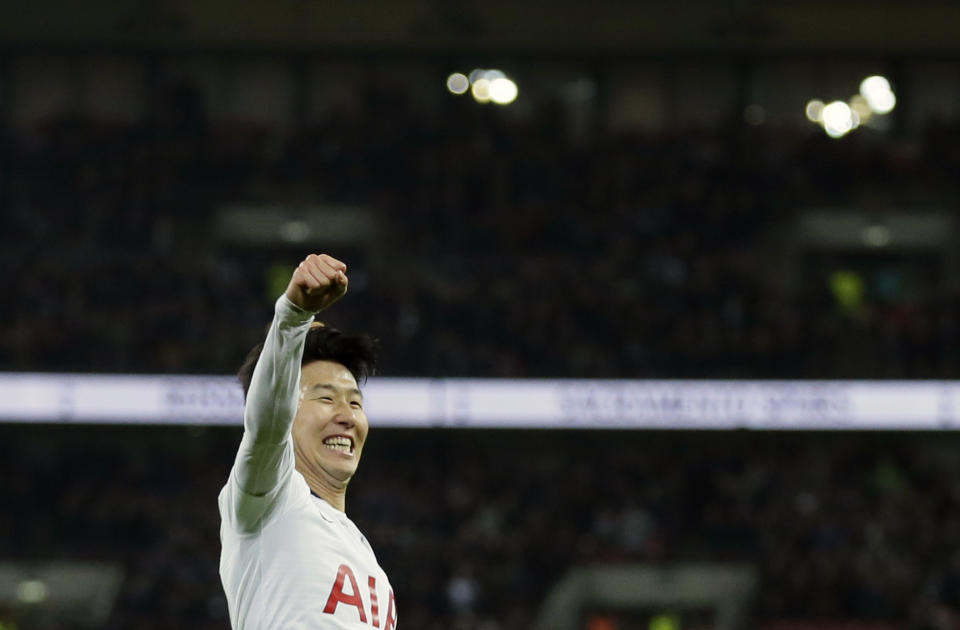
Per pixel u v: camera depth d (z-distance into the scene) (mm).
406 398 30312
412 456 30953
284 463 4895
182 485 29938
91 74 37312
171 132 36188
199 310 31672
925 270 35344
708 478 29594
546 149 36094
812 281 35031
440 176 35344
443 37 37125
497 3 37188
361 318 31344
